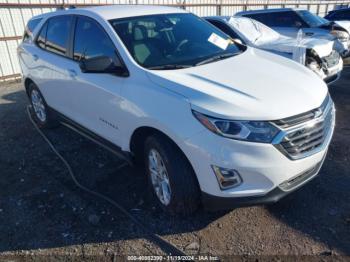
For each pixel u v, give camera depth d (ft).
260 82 9.50
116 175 12.57
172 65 10.60
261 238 9.07
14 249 9.20
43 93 16.08
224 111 8.18
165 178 9.72
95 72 10.48
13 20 30.99
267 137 8.04
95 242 9.29
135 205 10.73
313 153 8.85
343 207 10.10
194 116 8.42
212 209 8.98
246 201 8.40
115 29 11.42
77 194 11.51
